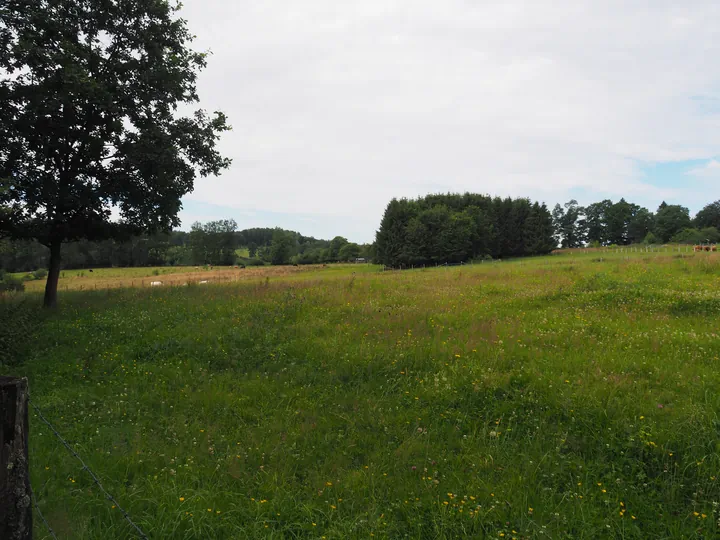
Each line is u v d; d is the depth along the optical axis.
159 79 14.87
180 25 15.97
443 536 4.02
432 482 4.82
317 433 6.07
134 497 4.66
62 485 4.86
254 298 14.71
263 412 6.85
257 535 4.12
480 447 5.48
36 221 14.16
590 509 4.30
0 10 12.52
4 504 2.28
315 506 4.53
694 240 77.75
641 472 4.74
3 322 10.53
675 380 6.63
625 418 5.56
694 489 4.51
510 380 6.91
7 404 2.29
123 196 15.19
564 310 12.00
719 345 8.11
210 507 4.50
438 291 16.45
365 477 5.01
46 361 9.46
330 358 8.73
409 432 5.99
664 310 11.38
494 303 13.47
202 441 5.99
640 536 4.00
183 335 10.64
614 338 9.09
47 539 3.88
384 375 7.88
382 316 11.70
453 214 63.84
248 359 9.17
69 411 7.04
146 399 7.48
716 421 5.31
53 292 15.29
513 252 74.75
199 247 106.75
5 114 13.05
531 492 4.57
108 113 13.91
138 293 17.91
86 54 13.38
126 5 14.70
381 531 4.12
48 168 14.48
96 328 11.72
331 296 14.82
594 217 133.75
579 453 5.22
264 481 5.02
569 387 6.48
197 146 15.70
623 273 19.36
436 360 8.12
